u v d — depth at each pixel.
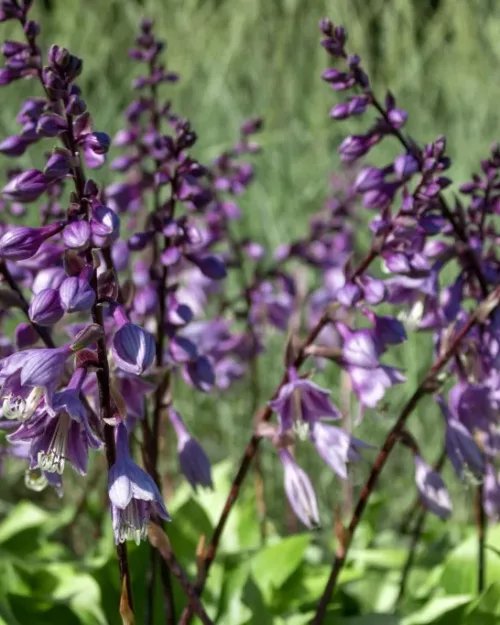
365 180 1.14
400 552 1.38
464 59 2.88
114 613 1.24
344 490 1.61
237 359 1.50
